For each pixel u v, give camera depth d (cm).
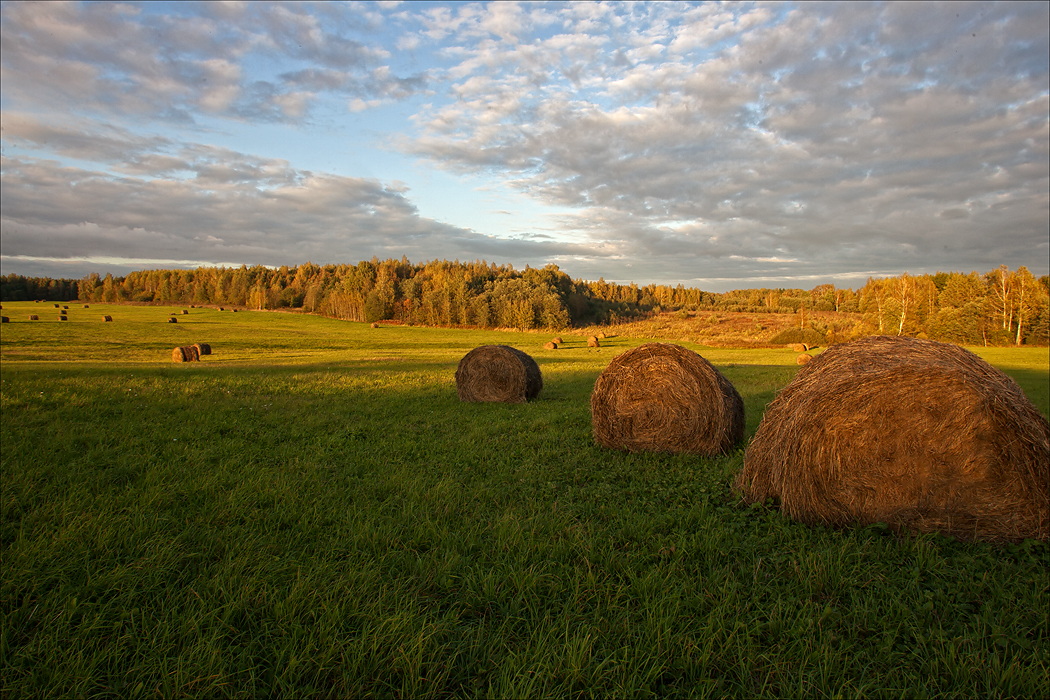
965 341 5938
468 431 1013
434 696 285
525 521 507
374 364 2847
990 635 329
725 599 362
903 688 289
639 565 419
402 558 433
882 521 506
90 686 287
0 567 395
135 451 790
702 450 845
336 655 312
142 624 341
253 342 4944
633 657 310
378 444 891
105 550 436
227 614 344
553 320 8538
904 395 497
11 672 295
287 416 1155
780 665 305
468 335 6675
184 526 500
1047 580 397
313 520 515
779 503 568
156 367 2436
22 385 1398
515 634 336
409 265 13000
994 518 476
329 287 11312
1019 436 467
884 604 368
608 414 895
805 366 605
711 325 7731
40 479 628
